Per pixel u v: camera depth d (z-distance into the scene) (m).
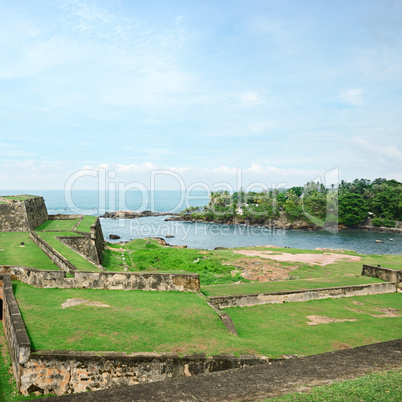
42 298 12.62
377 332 12.63
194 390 7.22
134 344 9.55
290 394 6.80
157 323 11.11
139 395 7.06
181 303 13.00
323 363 8.64
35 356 8.42
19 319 10.09
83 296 13.11
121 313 11.65
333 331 12.62
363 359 8.86
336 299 16.73
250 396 6.90
